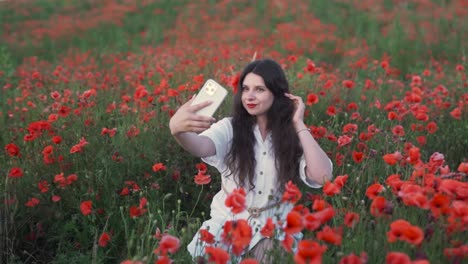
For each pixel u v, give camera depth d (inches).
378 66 300.5
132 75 281.3
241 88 103.0
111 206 122.0
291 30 496.4
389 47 401.1
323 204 75.6
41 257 119.0
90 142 148.7
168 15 670.5
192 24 565.9
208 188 143.3
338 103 198.2
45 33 600.7
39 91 228.4
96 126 164.6
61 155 138.3
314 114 176.6
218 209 104.2
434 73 309.9
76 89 229.8
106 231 114.3
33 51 504.4
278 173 100.2
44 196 128.6
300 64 305.7
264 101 99.0
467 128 175.5
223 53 293.9
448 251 73.2
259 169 101.0
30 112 192.4
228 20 624.4
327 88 210.1
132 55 367.9
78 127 158.6
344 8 615.8
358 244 82.0
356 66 295.7
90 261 107.5
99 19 661.3
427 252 76.8
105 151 140.4
